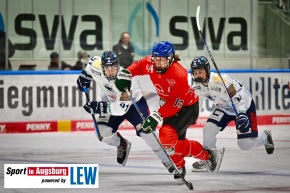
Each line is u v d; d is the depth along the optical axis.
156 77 8.00
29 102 15.30
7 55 15.81
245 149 9.64
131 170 9.65
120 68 8.52
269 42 17.92
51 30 16.20
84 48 16.53
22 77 15.23
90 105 8.92
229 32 17.66
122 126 15.88
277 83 17.38
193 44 17.42
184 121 8.16
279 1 17.95
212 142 9.27
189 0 17.36
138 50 17.03
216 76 8.86
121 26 16.86
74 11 16.41
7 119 15.13
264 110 17.22
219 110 9.33
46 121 15.45
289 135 14.88
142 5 16.98
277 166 10.07
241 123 8.86
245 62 17.80
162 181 8.59
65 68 16.30
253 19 17.80
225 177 8.95
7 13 15.80
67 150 12.14
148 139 8.53
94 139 13.95
